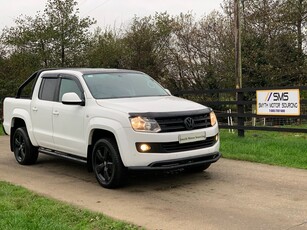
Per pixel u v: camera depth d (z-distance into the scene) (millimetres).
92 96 6922
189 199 5891
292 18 23500
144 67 29109
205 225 4789
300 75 23344
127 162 6117
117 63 29312
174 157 6109
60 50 24484
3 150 10922
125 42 29703
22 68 21406
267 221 4879
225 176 7180
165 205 5633
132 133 6043
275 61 23844
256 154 8883
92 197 6117
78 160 7215
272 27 24016
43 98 8133
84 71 7570
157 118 6098
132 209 5488
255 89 10625
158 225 4816
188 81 28875
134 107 6320
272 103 10219
